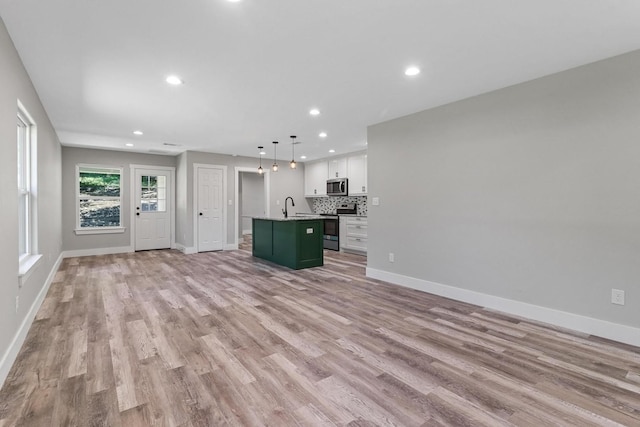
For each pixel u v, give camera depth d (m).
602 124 2.59
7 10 1.88
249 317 3.06
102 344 2.47
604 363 2.20
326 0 1.82
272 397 1.81
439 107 3.74
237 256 6.52
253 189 10.95
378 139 4.51
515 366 2.16
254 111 3.95
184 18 1.99
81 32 2.14
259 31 2.15
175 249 7.47
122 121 4.38
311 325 2.86
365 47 2.38
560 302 2.84
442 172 3.72
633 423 1.60
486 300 3.35
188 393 1.84
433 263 3.84
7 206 2.12
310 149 6.72
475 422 1.60
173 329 2.76
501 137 3.20
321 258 5.54
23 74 2.61
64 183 6.33
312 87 3.17
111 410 1.69
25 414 1.65
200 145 6.23
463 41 2.30
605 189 2.59
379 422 1.60
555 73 2.83
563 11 1.94
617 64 2.51
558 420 1.62
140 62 2.60
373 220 4.61
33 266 2.74
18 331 2.36
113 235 6.88
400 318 3.04
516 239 3.11
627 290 2.50
